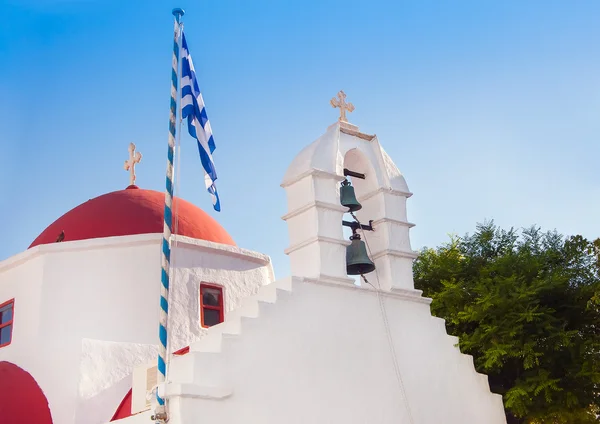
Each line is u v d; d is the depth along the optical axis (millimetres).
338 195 12242
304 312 11039
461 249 17969
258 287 15617
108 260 14258
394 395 11586
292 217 12086
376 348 11688
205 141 11156
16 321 14008
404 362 11969
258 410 9961
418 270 17641
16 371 13219
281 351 10547
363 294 11898
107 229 14922
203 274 14789
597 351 14008
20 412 12289
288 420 10219
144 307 14008
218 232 16094
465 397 12531
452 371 12555
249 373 10078
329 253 11664
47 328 13469
